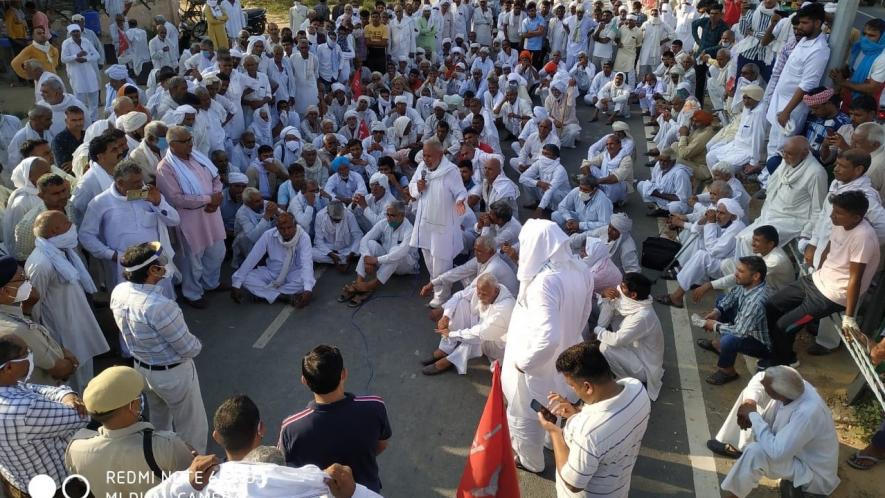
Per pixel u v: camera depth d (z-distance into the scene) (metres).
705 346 6.29
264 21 20.14
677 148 10.52
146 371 4.23
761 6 11.45
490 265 6.18
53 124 8.29
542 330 4.14
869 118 6.57
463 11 18.67
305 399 5.65
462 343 5.90
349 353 6.30
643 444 5.09
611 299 5.64
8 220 5.40
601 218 8.40
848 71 7.74
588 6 17.70
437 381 5.90
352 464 3.33
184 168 6.36
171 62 15.26
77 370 5.20
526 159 10.60
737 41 12.59
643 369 5.41
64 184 5.14
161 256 4.95
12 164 7.68
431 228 6.78
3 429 3.37
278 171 8.80
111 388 3.07
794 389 4.10
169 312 4.08
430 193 6.66
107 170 5.96
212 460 2.66
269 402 5.61
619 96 13.52
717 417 5.39
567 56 16.59
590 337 5.87
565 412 3.60
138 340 4.11
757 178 9.34
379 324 6.80
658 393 5.62
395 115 11.38
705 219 7.20
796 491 4.36
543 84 13.91
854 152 5.44
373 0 24.19
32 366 3.91
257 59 10.44
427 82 13.30
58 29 18.00
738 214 6.96
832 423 4.22
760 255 5.99
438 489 4.73
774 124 8.19
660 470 4.83
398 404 5.59
